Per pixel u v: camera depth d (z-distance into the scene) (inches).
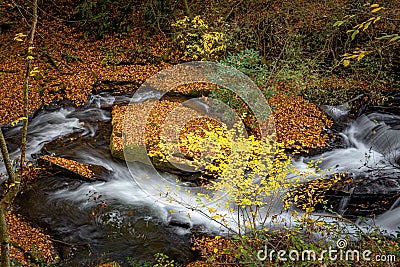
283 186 227.8
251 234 186.9
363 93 360.5
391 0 323.6
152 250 224.2
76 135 329.4
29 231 235.1
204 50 350.9
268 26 369.1
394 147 304.0
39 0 454.9
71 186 271.6
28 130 336.2
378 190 250.7
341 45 377.4
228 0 393.7
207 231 233.1
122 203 258.2
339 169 281.6
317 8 352.8
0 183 274.2
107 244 229.5
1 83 374.6
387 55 357.1
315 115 341.4
